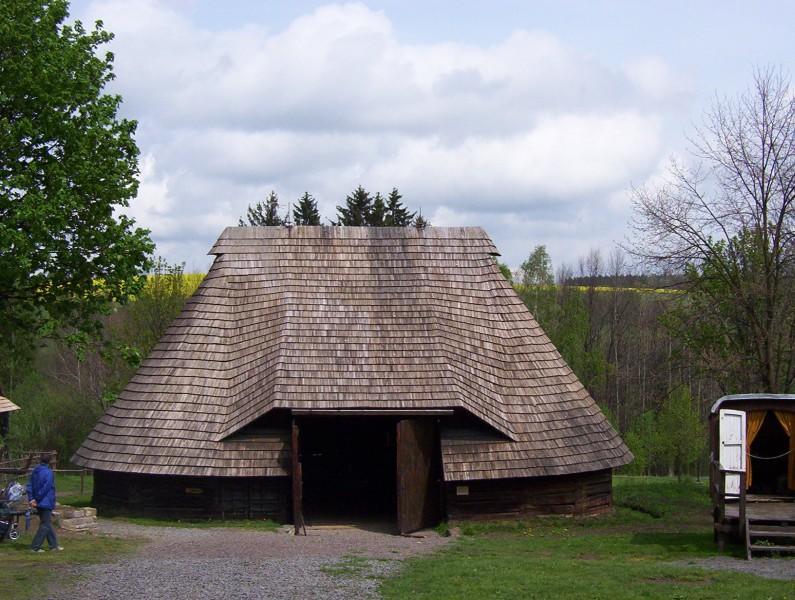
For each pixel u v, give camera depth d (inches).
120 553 802.8
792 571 720.3
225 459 1060.5
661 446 2127.2
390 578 700.7
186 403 1106.1
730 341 1430.9
